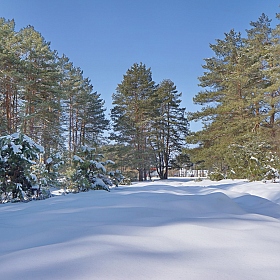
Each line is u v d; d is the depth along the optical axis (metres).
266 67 14.67
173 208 2.87
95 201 3.41
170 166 23.62
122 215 2.48
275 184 7.20
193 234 1.84
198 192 5.93
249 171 9.08
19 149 5.36
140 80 21.12
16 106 15.05
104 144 24.20
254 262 1.38
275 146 11.62
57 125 17.09
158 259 1.38
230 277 1.19
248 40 15.67
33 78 14.47
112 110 22.67
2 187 5.22
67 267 1.25
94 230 1.92
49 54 15.74
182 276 1.18
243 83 13.85
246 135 12.58
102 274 1.18
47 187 5.86
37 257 1.38
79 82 21.62
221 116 15.03
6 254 1.49
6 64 13.09
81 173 6.77
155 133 21.88
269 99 13.19
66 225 2.11
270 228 2.09
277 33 13.90
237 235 1.85
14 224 2.33
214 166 14.42
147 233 1.86
